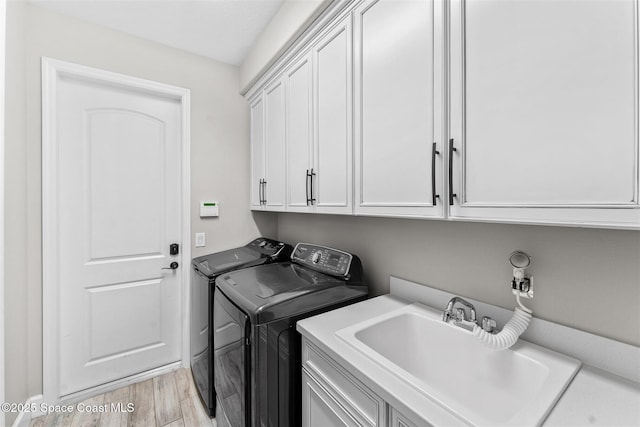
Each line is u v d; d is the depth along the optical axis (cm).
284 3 163
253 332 111
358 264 148
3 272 131
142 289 208
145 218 209
